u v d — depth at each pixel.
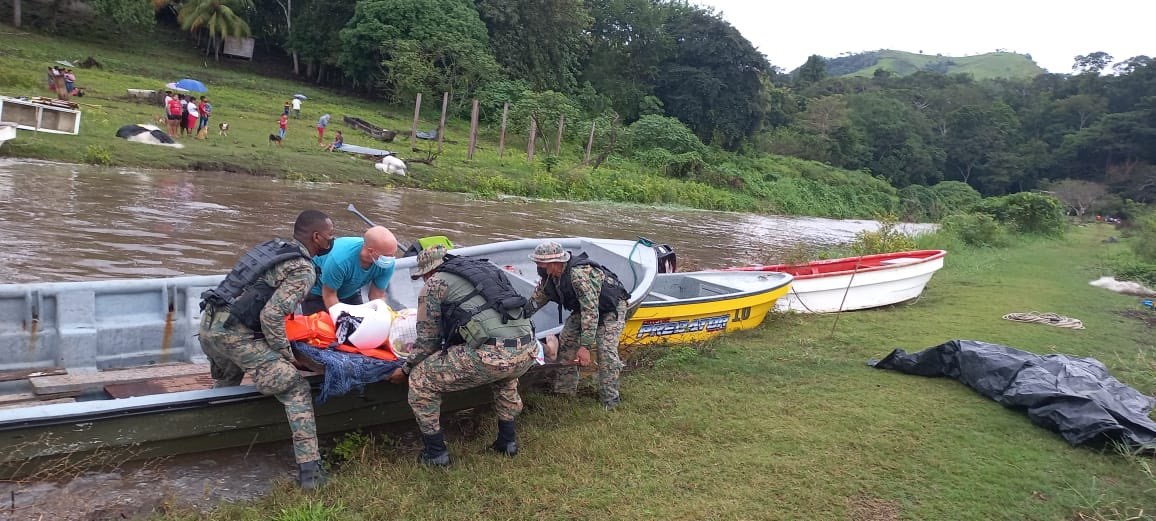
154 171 15.30
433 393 3.76
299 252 3.58
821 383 5.78
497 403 4.02
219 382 3.96
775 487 3.85
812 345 7.26
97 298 4.66
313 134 25.97
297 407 3.57
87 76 28.62
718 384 5.64
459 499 3.52
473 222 15.05
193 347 4.91
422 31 39.56
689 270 12.84
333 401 3.98
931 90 97.00
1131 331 8.95
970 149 81.00
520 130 37.47
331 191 16.48
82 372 4.46
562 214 19.00
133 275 7.75
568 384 5.08
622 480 3.82
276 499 3.40
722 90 60.34
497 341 3.68
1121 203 55.06
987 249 19.00
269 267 3.48
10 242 8.38
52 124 16.27
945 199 55.94
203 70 38.28
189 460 3.82
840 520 3.55
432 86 39.84
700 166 38.50
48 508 3.22
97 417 3.32
